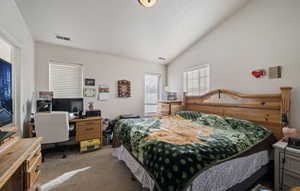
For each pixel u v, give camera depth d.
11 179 1.22
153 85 4.72
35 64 3.12
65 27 2.70
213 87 3.15
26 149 1.23
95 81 3.75
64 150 3.14
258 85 2.38
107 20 2.59
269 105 2.17
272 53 2.21
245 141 1.69
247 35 2.53
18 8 2.16
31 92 2.88
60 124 2.69
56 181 2.02
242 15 2.60
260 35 2.36
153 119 2.97
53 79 3.36
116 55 4.01
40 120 2.54
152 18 2.62
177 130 2.11
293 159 1.53
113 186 1.92
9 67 1.66
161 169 1.26
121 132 2.45
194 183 1.17
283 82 2.10
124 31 2.94
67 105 3.25
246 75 2.55
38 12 2.29
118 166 2.46
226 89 2.88
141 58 4.29
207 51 3.29
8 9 1.84
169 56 4.23
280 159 1.63
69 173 2.23
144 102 4.52
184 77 4.04
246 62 2.55
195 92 3.70
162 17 2.61
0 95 1.43
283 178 1.61
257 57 2.40
